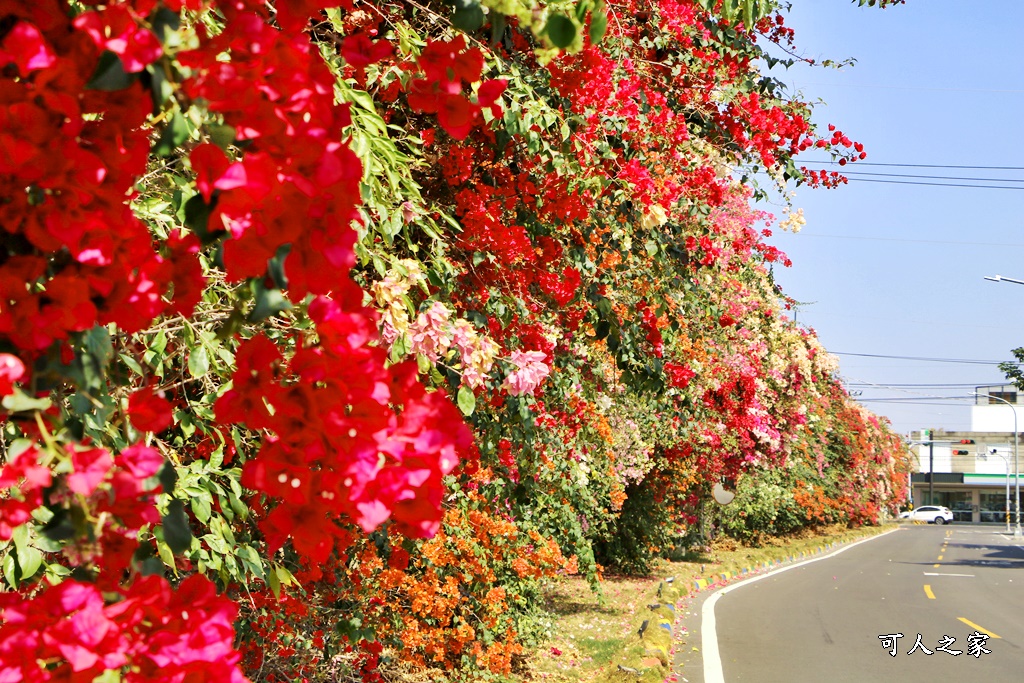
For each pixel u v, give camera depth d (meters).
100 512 1.38
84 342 1.53
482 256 5.08
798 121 8.39
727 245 10.94
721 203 8.56
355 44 1.80
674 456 16.69
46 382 1.51
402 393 1.43
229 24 1.41
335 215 1.36
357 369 1.34
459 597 7.48
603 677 8.77
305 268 1.37
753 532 30.72
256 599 5.21
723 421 16.20
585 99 5.04
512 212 5.45
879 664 10.65
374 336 1.40
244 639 5.40
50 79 1.25
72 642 1.22
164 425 1.55
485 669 8.24
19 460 1.34
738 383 15.10
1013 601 17.81
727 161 8.35
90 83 1.26
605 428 9.23
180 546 1.55
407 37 3.09
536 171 5.34
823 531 42.44
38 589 2.60
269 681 5.68
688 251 7.19
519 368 4.96
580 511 10.61
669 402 10.33
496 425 5.96
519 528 8.56
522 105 4.36
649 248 6.02
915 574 24.00
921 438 100.00
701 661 10.41
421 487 1.39
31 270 1.38
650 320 6.57
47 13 1.33
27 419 1.48
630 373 6.48
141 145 1.36
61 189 1.31
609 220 5.89
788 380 22.36
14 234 1.42
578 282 5.75
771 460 23.12
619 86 5.98
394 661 7.80
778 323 19.14
